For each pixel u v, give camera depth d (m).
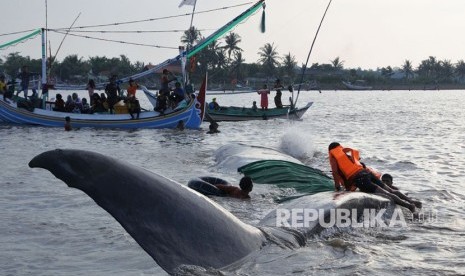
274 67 182.12
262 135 30.34
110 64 159.75
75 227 10.15
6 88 35.94
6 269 7.95
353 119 44.47
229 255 7.00
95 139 27.14
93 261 8.30
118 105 34.53
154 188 6.65
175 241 6.47
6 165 17.53
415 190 14.47
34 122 34.06
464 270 8.02
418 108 67.50
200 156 21.05
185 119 34.09
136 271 7.88
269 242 7.95
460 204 12.72
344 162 12.08
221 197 13.05
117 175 6.41
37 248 8.93
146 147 24.05
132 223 6.23
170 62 37.72
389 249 8.95
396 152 22.88
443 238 9.71
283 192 13.82
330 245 8.75
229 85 160.38
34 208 11.65
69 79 155.75
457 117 47.78
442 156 21.53
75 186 5.96
